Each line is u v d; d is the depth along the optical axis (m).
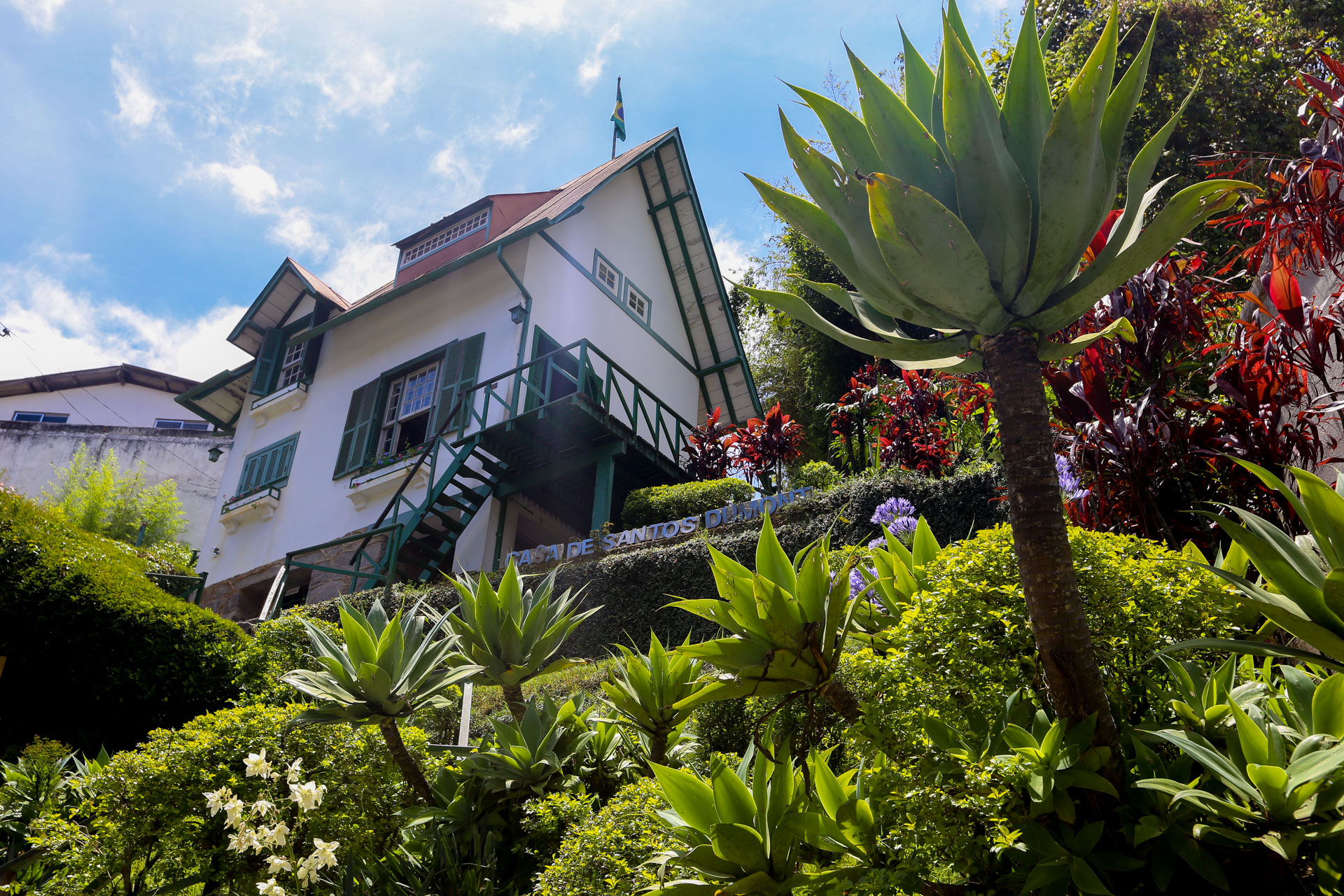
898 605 2.44
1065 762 1.55
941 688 1.93
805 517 9.16
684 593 9.27
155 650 7.57
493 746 3.85
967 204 1.93
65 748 5.56
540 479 13.95
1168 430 3.64
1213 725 1.70
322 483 15.90
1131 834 1.55
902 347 2.04
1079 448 3.88
